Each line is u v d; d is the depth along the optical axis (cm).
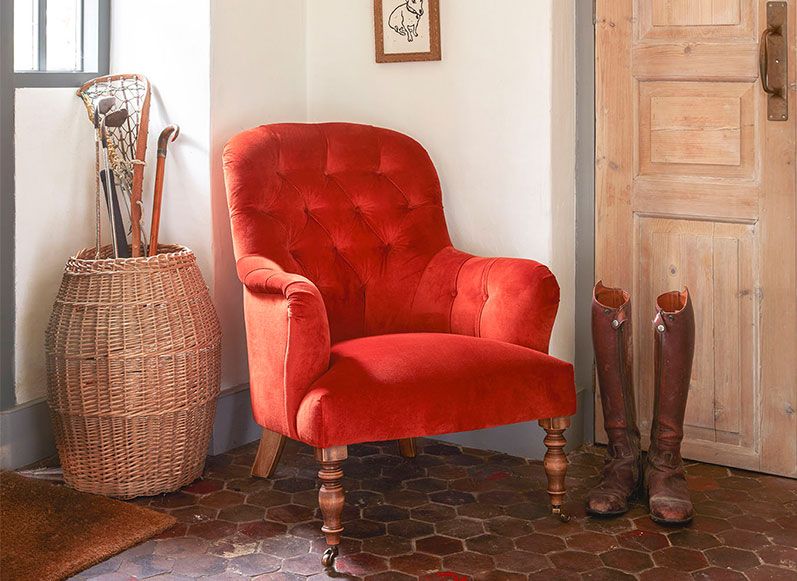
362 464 322
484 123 329
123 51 336
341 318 306
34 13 327
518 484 305
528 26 317
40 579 241
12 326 316
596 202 328
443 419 254
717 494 296
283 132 308
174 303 289
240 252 288
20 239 316
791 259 299
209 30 318
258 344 271
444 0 330
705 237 312
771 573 248
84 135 334
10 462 315
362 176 314
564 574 248
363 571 251
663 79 312
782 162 297
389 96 346
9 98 308
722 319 312
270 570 251
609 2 317
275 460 308
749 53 298
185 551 261
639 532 271
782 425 307
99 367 282
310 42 357
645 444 328
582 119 329
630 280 325
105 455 289
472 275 294
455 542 266
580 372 339
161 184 316
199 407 298
